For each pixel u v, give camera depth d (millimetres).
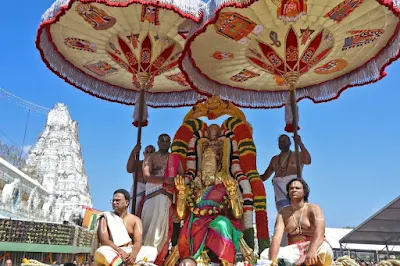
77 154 61094
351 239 25031
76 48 8039
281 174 7477
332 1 6055
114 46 7789
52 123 60844
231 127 7156
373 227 22500
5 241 22938
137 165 7418
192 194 6461
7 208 29641
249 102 9570
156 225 6180
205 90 8719
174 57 8008
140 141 7848
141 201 7086
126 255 4832
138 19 7039
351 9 6254
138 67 8039
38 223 25281
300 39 7031
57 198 50562
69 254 32656
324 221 4418
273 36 7078
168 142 6957
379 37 7125
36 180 39688
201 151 7059
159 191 6410
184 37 7457
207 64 8305
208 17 5934
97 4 6484
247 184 6660
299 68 7504
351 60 8039
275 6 6238
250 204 6527
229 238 5859
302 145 7520
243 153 6895
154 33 7484
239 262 5848
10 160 35219
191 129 7191
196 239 6012
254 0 5340
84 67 8812
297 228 4602
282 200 7168
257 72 8758
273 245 4477
